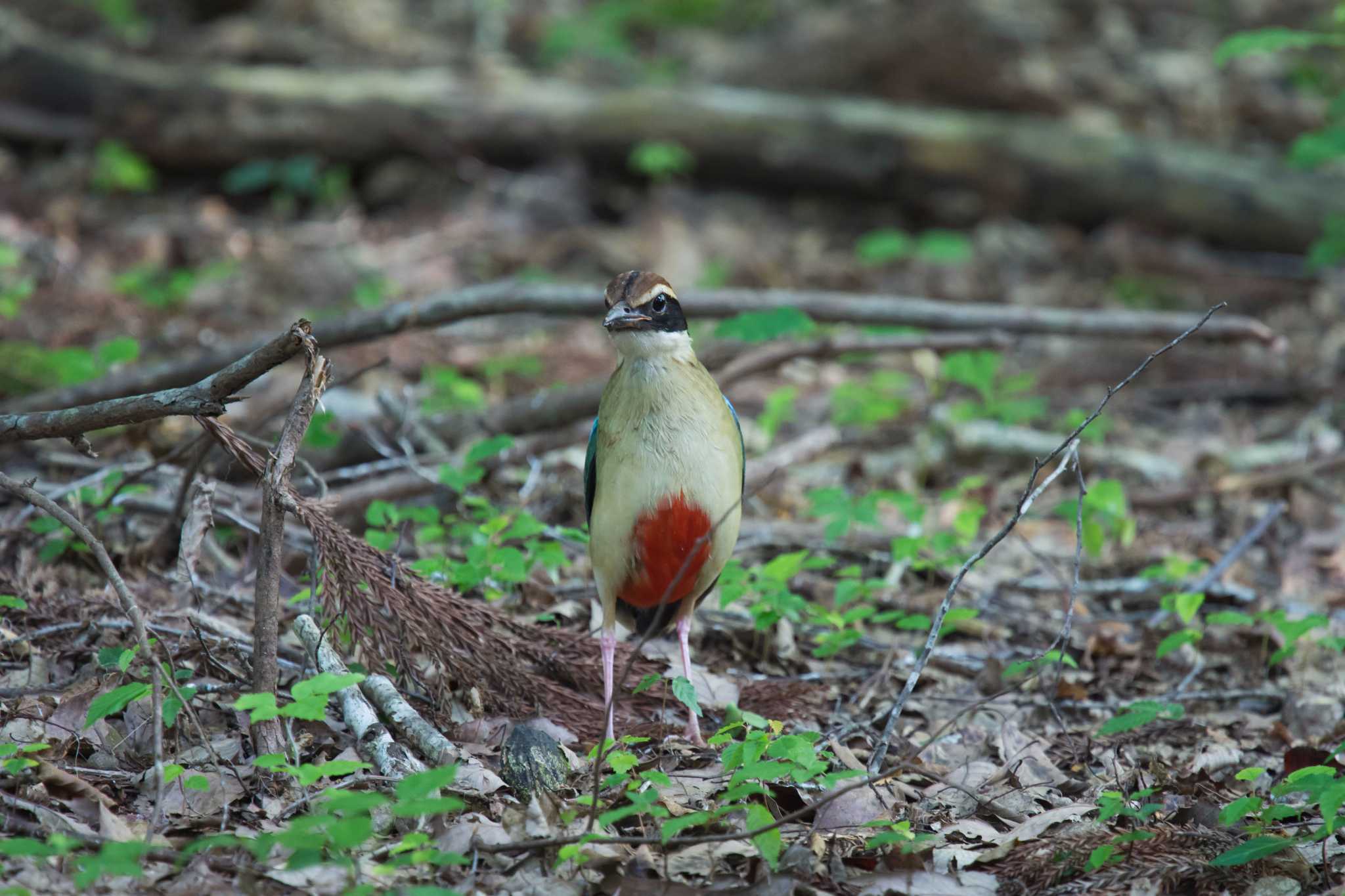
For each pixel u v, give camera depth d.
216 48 22.50
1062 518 12.27
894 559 10.20
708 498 7.55
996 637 10.13
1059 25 24.00
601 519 7.68
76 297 15.88
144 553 9.62
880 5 22.83
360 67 22.23
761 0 26.39
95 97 20.17
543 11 25.55
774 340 14.13
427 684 8.04
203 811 6.75
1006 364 16.39
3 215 18.58
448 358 15.31
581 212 20.00
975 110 21.91
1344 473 12.94
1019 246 19.31
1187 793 7.62
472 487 11.47
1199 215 19.11
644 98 20.44
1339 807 6.75
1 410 11.38
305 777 6.07
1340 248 15.82
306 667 8.22
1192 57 23.88
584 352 15.95
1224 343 14.27
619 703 8.17
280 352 6.93
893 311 13.43
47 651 8.30
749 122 20.25
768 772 6.29
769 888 6.26
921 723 8.80
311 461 11.73
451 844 6.49
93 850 6.14
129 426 11.69
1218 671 9.79
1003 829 7.29
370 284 16.62
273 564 7.14
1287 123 22.27
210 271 17.05
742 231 19.80
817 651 9.04
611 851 6.48
